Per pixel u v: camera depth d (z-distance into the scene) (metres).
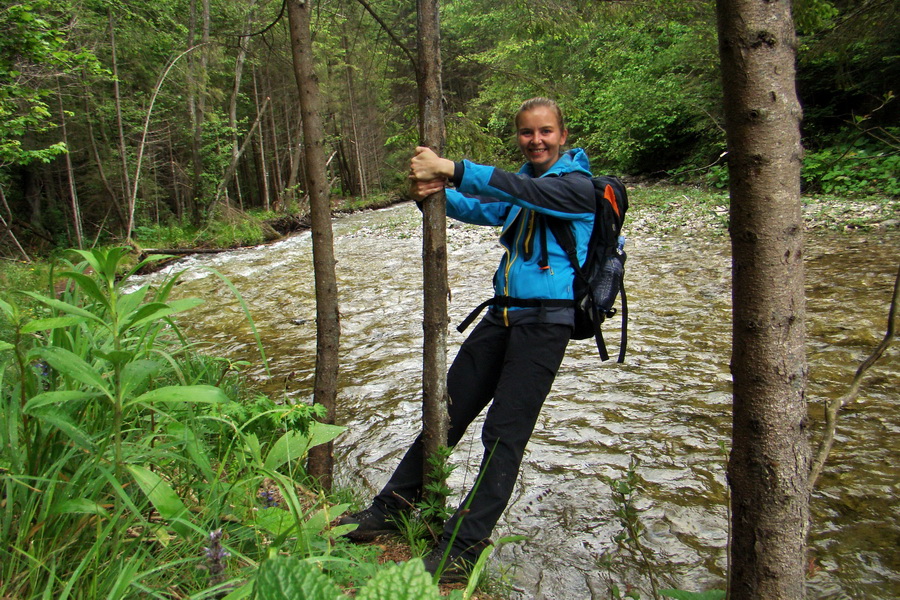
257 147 27.31
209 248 14.93
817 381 4.26
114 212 19.03
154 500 1.49
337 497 2.87
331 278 2.98
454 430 2.54
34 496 1.51
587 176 2.34
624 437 3.74
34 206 17.89
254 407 2.48
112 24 15.08
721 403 4.12
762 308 1.19
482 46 20.95
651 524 2.85
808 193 12.78
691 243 9.97
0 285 7.91
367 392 4.83
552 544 2.73
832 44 8.94
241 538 1.77
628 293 7.21
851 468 3.18
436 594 0.51
